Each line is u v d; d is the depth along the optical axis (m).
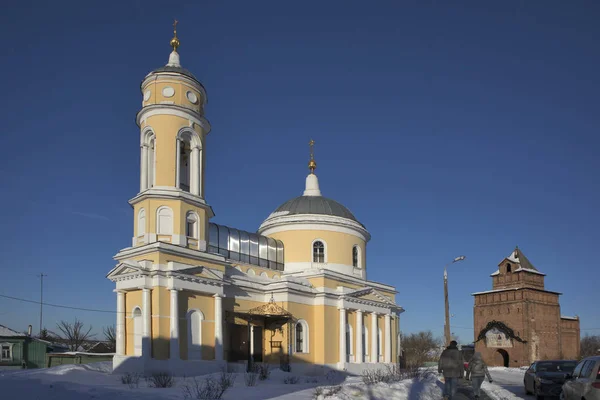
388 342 49.69
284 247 47.12
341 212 49.62
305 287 41.78
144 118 36.34
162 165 35.03
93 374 30.47
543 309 68.94
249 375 29.42
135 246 34.44
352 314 45.62
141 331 32.19
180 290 32.59
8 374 27.62
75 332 68.31
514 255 71.06
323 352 41.34
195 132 36.94
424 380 24.45
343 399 18.02
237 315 37.09
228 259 40.84
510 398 22.02
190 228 35.75
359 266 49.34
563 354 71.25
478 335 71.38
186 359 32.59
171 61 38.94
